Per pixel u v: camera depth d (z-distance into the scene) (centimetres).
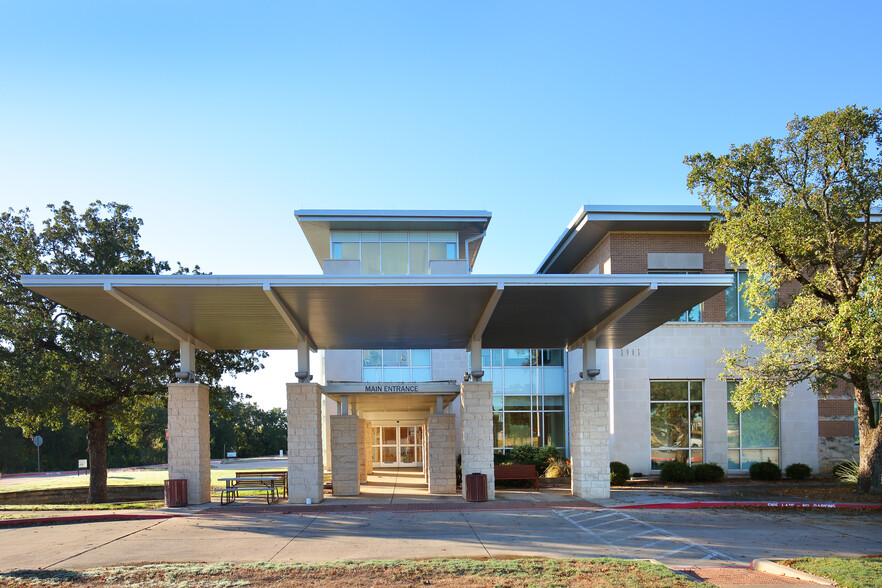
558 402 3578
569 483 2633
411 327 2130
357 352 3428
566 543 1288
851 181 1941
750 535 1388
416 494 2256
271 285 1591
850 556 1171
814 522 1576
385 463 3909
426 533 1412
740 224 2025
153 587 911
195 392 2002
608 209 2658
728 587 914
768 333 2145
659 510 1791
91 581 957
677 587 882
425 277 1605
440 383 2392
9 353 2367
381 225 3080
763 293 2177
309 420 2006
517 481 2577
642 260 2784
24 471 6247
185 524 1588
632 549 1230
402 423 3931
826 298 2111
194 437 1983
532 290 1683
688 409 2788
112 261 2597
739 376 2772
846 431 2803
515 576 955
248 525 1551
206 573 998
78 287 1563
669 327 2802
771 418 2822
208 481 2066
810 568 1015
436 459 2327
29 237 2539
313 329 2136
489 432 2047
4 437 6019
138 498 3006
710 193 2120
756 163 2008
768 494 2136
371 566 1030
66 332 2377
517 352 3594
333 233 3127
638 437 2738
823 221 2006
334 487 2225
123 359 2375
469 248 3550
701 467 2592
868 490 2044
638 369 2772
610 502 1930
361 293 1678
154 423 7094
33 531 1528
